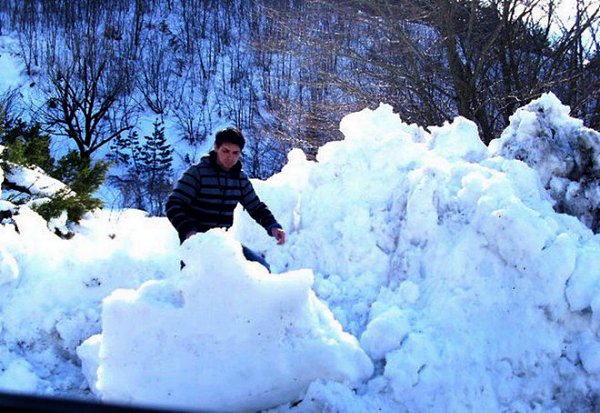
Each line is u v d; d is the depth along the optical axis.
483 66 16.48
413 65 15.88
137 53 37.44
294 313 3.61
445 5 15.55
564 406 3.91
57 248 4.92
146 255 5.12
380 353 3.90
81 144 26.88
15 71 33.66
